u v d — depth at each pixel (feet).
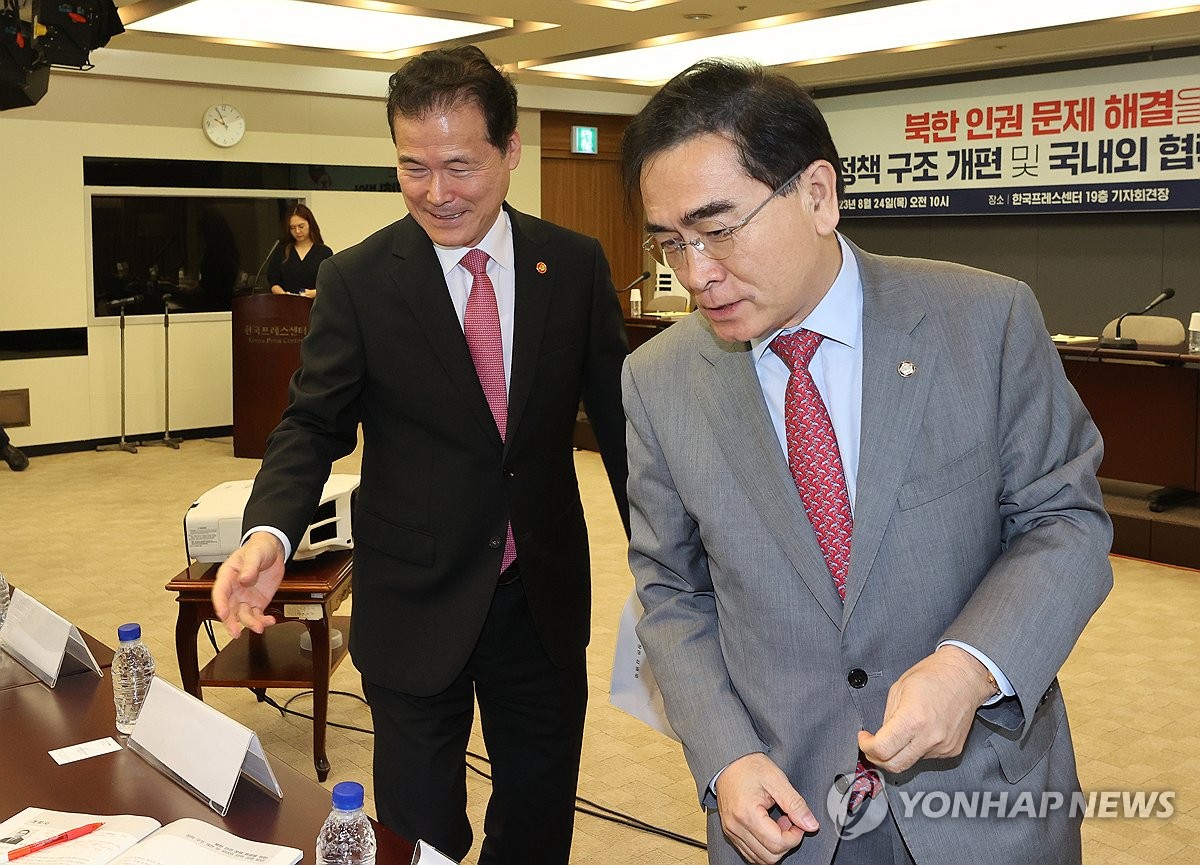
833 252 4.55
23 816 4.99
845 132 36.58
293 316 28.17
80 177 29.30
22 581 18.29
